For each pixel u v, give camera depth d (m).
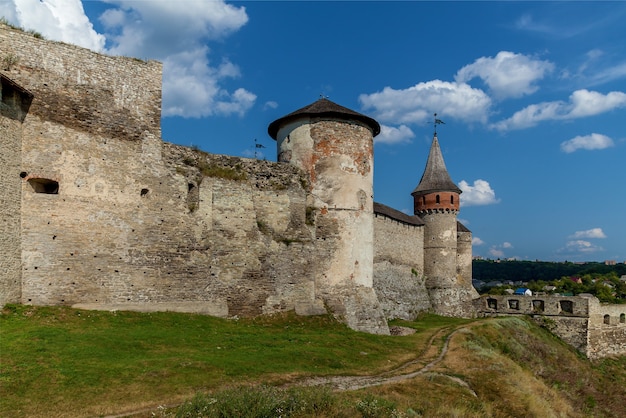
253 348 14.66
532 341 31.48
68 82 16.58
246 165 20.81
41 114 15.84
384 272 35.78
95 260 16.48
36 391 9.52
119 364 11.37
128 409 9.23
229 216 19.80
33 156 15.53
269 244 20.48
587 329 40.09
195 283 18.53
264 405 9.09
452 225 44.19
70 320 14.84
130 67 18.27
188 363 11.98
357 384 12.71
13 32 15.62
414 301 39.00
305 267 21.22
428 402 11.84
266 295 20.05
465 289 45.97
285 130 23.28
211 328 16.78
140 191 17.80
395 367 15.38
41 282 15.36
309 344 16.39
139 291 17.27
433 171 46.00
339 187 22.33
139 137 18.09
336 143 22.48
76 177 16.38
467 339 22.92
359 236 22.56
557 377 25.92
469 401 12.66
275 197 21.14
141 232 17.59
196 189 19.31
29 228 15.31
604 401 24.83
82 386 9.95
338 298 21.64
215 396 9.35
